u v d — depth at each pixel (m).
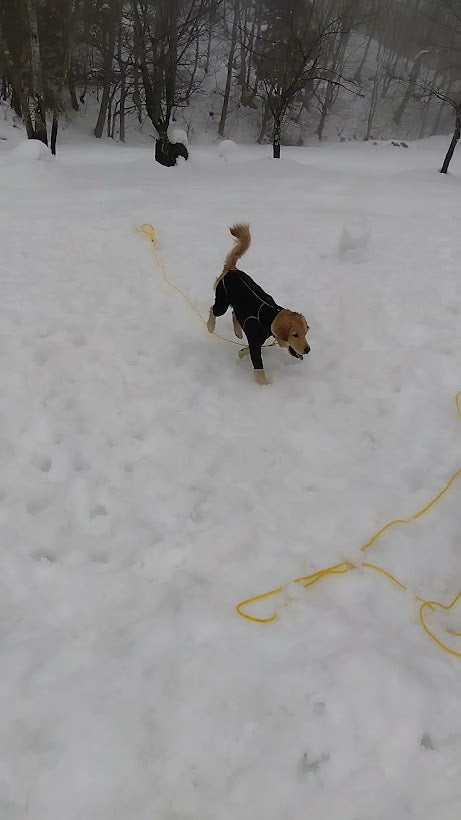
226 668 2.27
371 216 9.31
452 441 3.72
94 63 33.91
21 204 9.60
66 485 3.32
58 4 25.92
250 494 3.26
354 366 4.58
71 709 2.13
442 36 37.28
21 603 2.60
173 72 21.16
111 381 4.32
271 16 28.69
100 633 2.45
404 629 2.49
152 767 1.97
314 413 4.02
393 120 40.62
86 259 6.80
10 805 1.85
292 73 19.34
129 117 35.38
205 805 1.88
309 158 25.30
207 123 37.47
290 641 2.38
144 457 3.56
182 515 3.11
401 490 3.31
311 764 2.00
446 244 7.44
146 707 2.14
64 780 1.91
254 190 12.17
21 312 5.27
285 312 4.11
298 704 2.14
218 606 2.54
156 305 5.63
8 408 3.91
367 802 1.88
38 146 13.23
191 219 8.76
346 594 2.65
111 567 2.79
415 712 2.12
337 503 3.19
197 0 28.70
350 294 5.82
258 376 4.32
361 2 33.72
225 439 3.74
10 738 2.03
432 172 16.89
